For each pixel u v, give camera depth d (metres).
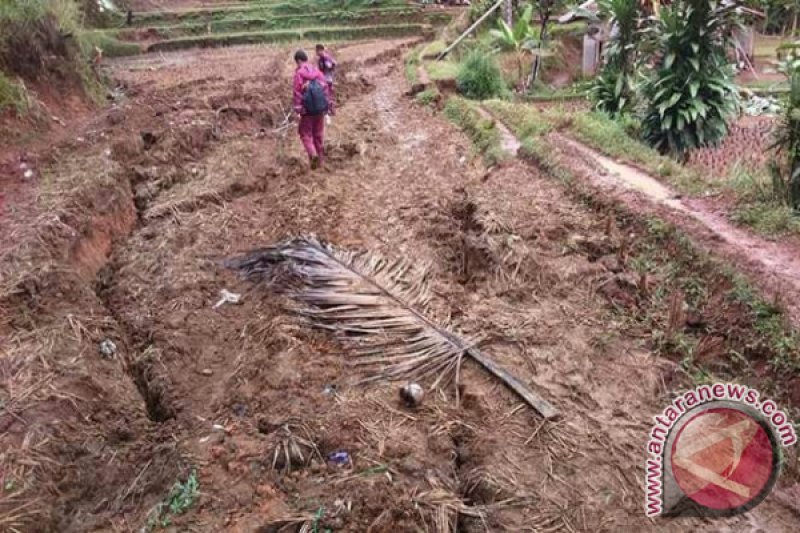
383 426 4.01
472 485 3.65
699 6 8.89
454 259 6.12
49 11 9.80
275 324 4.96
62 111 9.38
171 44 18.59
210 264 6.09
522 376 4.41
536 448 3.82
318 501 3.47
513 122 9.83
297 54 8.30
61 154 7.68
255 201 7.68
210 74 13.59
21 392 4.01
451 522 3.37
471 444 3.90
